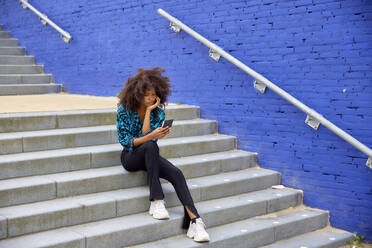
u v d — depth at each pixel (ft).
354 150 13.28
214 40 16.80
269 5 15.01
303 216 13.42
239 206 12.76
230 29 16.24
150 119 12.11
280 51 14.82
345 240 13.00
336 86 13.48
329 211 13.99
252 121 15.93
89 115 14.49
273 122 15.29
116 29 20.68
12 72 23.91
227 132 16.79
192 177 13.98
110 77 21.26
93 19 21.77
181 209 12.07
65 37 23.13
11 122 12.92
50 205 10.55
